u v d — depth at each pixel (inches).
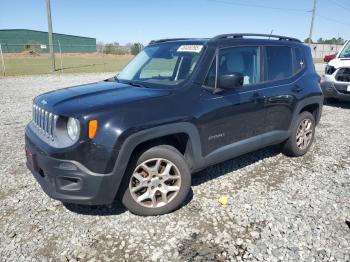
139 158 122.0
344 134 250.7
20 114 311.7
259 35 170.6
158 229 121.4
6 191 150.1
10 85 545.3
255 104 156.2
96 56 1845.5
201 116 132.8
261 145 169.0
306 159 194.7
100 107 114.2
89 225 123.5
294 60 187.6
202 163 139.0
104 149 110.0
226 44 149.9
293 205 139.5
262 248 110.9
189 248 110.8
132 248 110.7
